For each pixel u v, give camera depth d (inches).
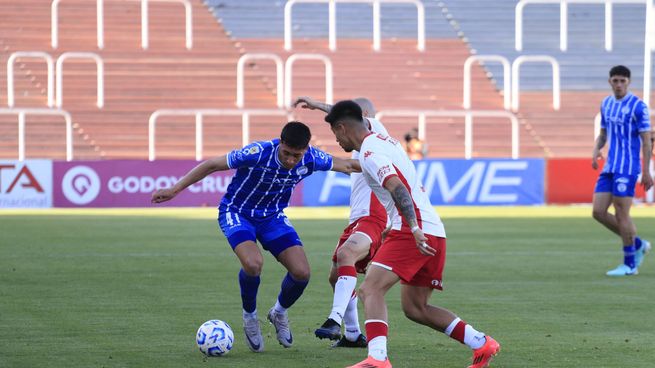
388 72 3459.6
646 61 3093.0
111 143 3070.9
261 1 3673.7
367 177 762.8
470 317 1027.9
